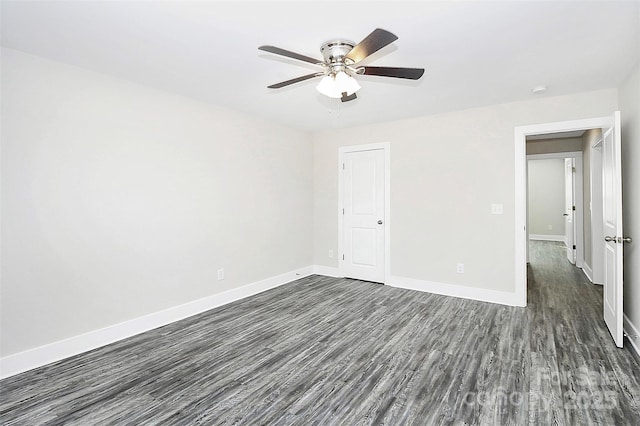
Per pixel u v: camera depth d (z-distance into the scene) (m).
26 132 2.37
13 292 2.32
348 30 2.06
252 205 4.20
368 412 1.87
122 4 1.77
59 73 2.53
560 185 8.77
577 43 2.25
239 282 4.03
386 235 4.56
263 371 2.33
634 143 2.70
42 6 1.78
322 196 5.19
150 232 3.12
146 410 1.91
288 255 4.79
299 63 2.56
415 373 2.28
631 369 2.27
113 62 2.54
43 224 2.46
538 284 4.57
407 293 4.18
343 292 4.25
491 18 1.93
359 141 4.77
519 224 3.66
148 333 3.01
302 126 4.77
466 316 3.35
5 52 2.28
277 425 1.77
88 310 2.70
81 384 2.18
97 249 2.76
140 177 3.04
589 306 3.61
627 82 2.86
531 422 1.77
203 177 3.60
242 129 4.05
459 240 4.02
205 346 2.73
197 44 2.25
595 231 4.56
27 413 1.89
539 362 2.39
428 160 4.20
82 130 2.66
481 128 3.84
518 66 2.64
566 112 3.38
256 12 1.85
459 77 2.87
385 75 2.22
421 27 2.02
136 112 3.00
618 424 1.74
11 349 2.31
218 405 1.95
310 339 2.85
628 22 1.97
